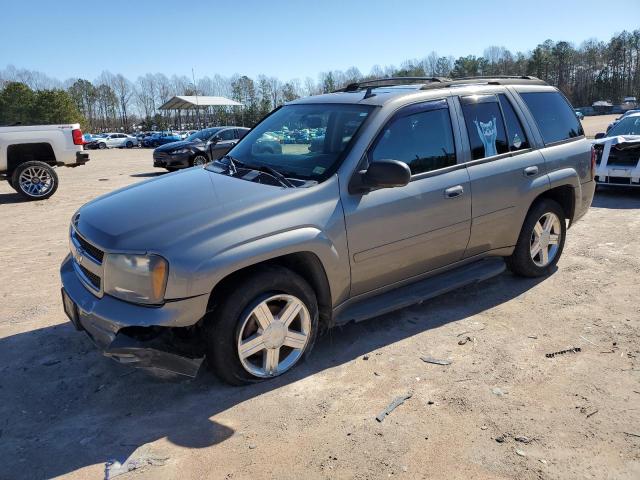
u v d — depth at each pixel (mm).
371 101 4082
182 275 2998
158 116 94000
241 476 2666
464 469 2689
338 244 3580
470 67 100688
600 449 2826
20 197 11961
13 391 3490
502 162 4605
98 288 3281
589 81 108750
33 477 2684
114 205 3652
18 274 5895
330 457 2793
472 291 5023
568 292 4953
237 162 4238
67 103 80250
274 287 3355
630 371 3574
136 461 2779
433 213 4086
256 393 3383
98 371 3729
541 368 3639
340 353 3883
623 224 7477
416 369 3646
